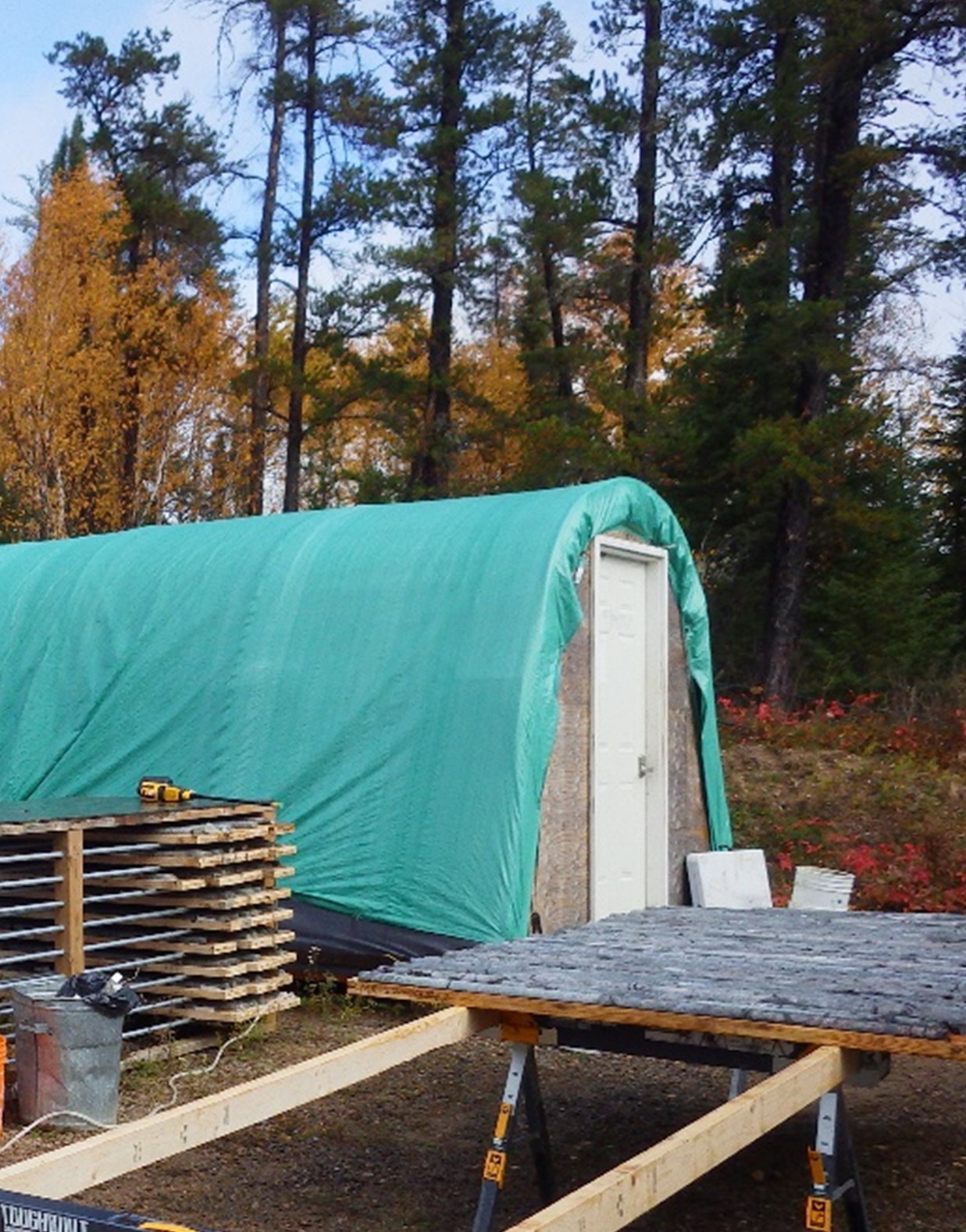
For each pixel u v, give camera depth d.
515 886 7.87
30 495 27.84
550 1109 6.21
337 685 8.77
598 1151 5.60
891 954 5.21
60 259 28.44
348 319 27.59
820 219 20.92
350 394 27.42
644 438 21.03
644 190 24.05
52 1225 2.81
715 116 22.34
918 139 20.61
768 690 19.55
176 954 7.04
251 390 29.06
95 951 7.23
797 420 19.23
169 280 30.67
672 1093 6.45
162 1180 5.28
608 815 9.09
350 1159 5.51
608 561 9.27
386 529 9.34
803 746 14.80
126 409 29.97
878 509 20.98
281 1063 6.86
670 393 21.80
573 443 21.30
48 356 27.77
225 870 7.22
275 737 8.86
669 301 24.77
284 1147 5.66
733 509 22.73
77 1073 5.70
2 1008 6.76
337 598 9.05
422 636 8.59
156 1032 7.00
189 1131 3.74
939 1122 6.08
